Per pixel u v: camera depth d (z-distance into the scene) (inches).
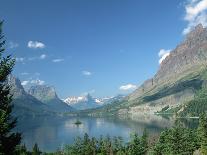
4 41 1005.8
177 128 4320.9
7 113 961.5
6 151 952.9
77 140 7180.1
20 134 987.9
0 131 926.4
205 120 4534.9
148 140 6963.6
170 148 4227.4
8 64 992.9
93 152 7190.0
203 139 4495.6
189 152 4271.7
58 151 7667.3
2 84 987.9
